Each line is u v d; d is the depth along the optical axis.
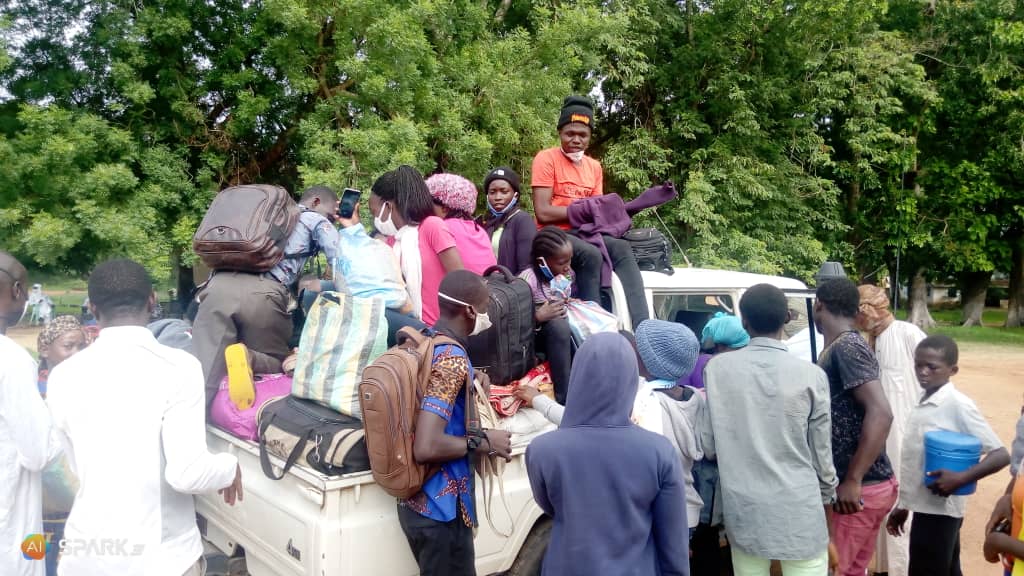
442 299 2.59
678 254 13.84
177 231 8.67
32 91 8.60
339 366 2.72
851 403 3.01
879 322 4.23
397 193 3.62
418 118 9.76
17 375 2.32
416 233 3.55
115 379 2.29
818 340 4.66
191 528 2.43
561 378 3.35
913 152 16.47
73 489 3.19
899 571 3.90
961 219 17.70
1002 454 3.20
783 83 13.84
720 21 13.68
